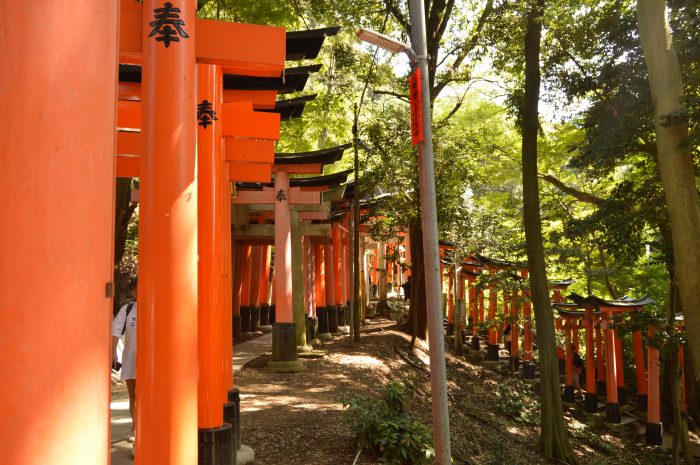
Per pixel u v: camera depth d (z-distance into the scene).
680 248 8.46
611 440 15.59
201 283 5.01
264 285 21.06
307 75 6.76
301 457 6.54
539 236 11.78
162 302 3.59
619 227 12.23
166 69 3.70
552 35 12.46
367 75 16.66
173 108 3.69
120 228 10.70
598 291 22.28
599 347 18.81
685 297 8.43
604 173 13.23
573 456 11.30
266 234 14.98
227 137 6.91
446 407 5.88
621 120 11.69
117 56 1.33
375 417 6.85
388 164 15.23
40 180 1.07
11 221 1.03
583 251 18.38
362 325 21.89
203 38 4.06
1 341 1.00
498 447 10.71
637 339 17.47
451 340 23.05
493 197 20.45
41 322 1.04
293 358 12.01
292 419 8.05
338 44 16.33
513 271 18.33
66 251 1.09
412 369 15.16
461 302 21.28
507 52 13.48
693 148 9.74
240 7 12.01
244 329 18.78
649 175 13.62
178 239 3.64
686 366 16.50
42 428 1.03
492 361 20.19
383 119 15.97
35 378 1.03
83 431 1.10
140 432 3.55
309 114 17.20
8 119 1.05
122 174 7.80
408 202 15.77
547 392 11.52
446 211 16.55
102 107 1.22
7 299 1.01
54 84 1.10
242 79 6.68
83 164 1.15
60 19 1.13
